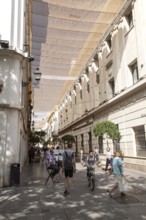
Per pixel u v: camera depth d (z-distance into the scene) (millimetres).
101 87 22625
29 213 6133
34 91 35719
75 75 28453
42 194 8422
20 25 11867
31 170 17250
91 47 20391
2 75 10844
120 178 7840
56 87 34125
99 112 23156
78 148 32906
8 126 10633
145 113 14023
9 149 10477
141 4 14969
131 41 16453
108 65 21141
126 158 16531
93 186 8930
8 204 7066
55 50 20359
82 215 5898
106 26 17188
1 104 10492
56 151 12484
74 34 17781
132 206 6605
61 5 14172
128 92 15750
